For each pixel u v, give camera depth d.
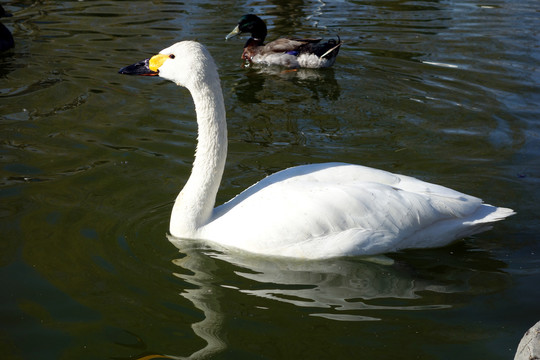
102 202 6.80
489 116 9.45
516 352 4.41
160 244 6.05
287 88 11.03
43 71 11.01
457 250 5.98
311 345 4.60
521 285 5.40
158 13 14.83
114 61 11.55
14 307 5.01
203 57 5.89
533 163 7.92
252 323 4.86
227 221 6.01
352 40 13.27
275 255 5.82
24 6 15.23
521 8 15.27
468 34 13.38
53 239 6.03
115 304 5.08
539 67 11.38
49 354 4.51
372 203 5.74
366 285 5.44
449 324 4.86
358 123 9.39
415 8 15.47
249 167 7.85
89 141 8.36
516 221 6.54
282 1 16.09
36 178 7.30
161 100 9.91
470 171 7.73
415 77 11.21
